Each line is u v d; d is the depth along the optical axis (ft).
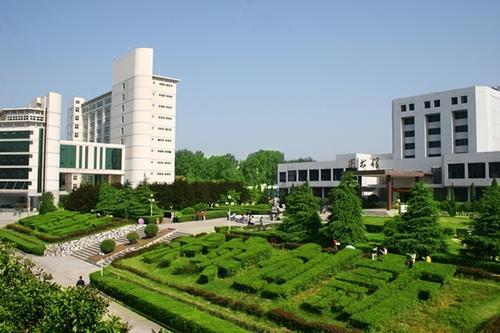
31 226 216.33
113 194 230.68
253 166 574.97
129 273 125.08
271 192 417.08
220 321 75.87
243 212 252.42
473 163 273.13
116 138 413.39
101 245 156.76
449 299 80.64
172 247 139.54
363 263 100.42
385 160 321.73
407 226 111.45
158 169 401.49
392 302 78.69
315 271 97.45
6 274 66.49
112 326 46.85
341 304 80.79
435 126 339.77
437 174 292.81
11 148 346.95
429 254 105.70
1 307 53.47
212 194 297.53
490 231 98.43
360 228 121.49
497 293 80.38
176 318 79.46
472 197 251.60
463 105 320.29
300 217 133.80
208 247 132.46
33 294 55.26
